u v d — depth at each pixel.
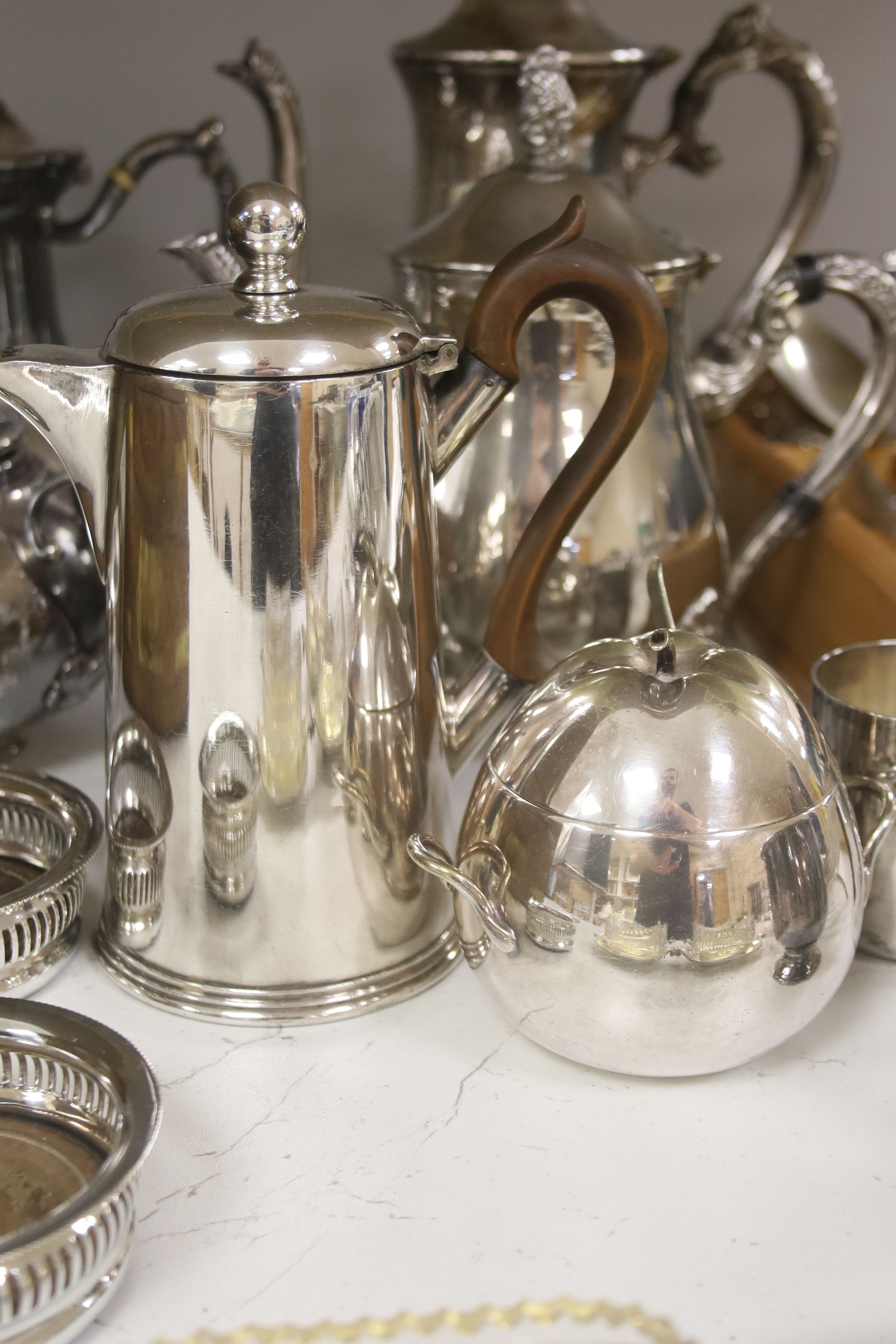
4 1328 0.32
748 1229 0.38
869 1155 0.41
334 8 0.83
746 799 0.38
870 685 0.56
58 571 0.55
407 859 0.47
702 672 0.40
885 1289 0.36
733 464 0.83
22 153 0.63
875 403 0.65
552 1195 0.39
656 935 0.38
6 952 0.46
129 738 0.45
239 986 0.46
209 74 0.83
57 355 0.43
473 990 0.49
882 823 0.46
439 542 0.58
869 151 0.93
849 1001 0.48
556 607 0.57
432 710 0.47
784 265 0.64
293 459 0.40
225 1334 0.35
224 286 0.43
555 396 0.54
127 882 0.47
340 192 0.88
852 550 0.65
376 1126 0.42
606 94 0.64
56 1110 0.41
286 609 0.42
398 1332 0.35
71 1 0.79
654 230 0.57
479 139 0.66
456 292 0.55
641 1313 0.35
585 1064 0.43
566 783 0.39
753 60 0.69
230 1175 0.40
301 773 0.43
